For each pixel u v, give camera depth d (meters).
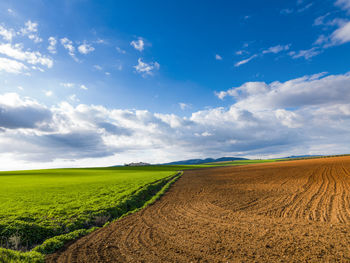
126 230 12.14
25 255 8.27
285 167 61.78
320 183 26.36
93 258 8.48
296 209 14.77
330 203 15.89
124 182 37.66
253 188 26.17
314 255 7.67
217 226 11.89
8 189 30.58
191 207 17.50
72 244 10.28
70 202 20.06
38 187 32.56
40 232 11.70
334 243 8.64
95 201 20.30
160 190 29.58
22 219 13.85
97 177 54.22
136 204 20.38
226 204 17.86
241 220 12.86
